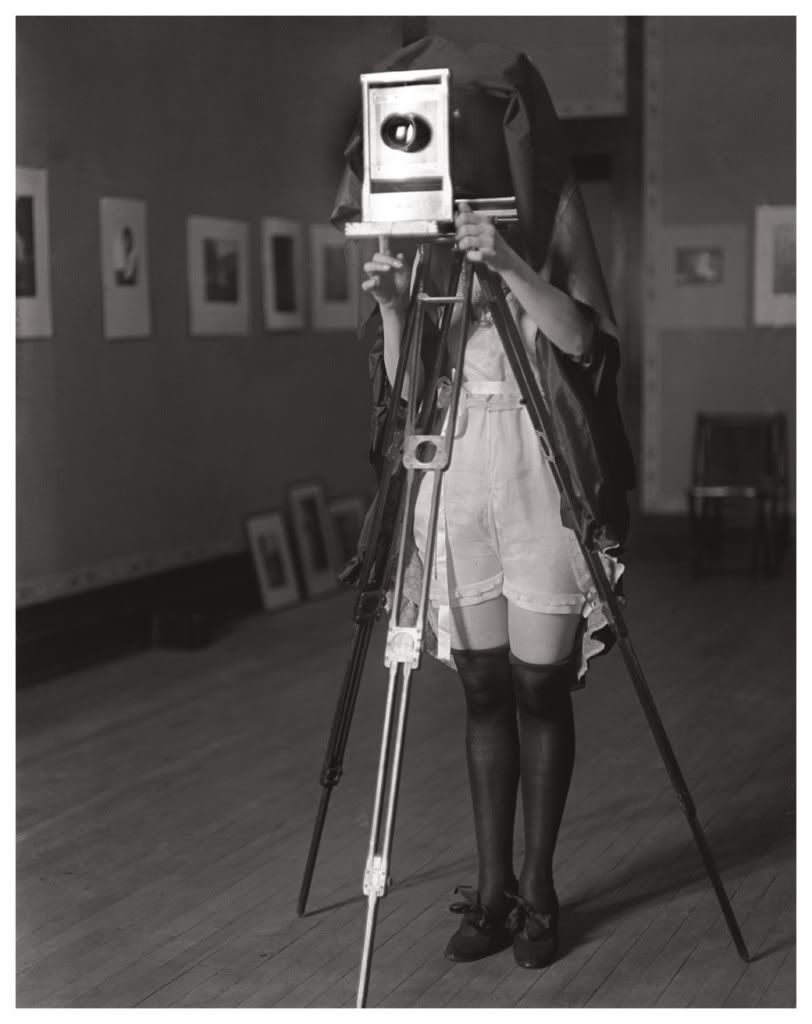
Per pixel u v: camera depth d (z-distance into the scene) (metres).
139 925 3.19
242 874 3.51
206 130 6.99
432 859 3.57
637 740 4.61
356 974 2.89
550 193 2.70
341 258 8.43
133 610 6.45
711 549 8.61
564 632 2.84
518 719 3.08
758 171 8.58
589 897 3.27
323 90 8.06
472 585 2.88
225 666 6.03
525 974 2.86
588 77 8.75
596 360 2.79
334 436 8.47
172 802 4.14
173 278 6.75
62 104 5.86
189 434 6.93
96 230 6.12
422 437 2.61
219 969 2.93
